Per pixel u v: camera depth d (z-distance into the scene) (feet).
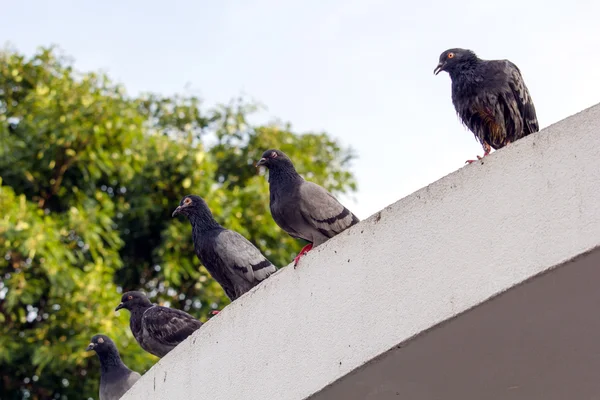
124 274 73.46
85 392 64.90
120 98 74.79
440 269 22.53
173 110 83.41
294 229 36.78
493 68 32.45
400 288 23.18
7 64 75.82
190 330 42.14
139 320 46.37
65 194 70.54
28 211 63.57
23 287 61.62
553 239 20.93
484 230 21.99
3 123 70.59
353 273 24.34
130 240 73.92
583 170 20.77
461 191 22.57
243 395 26.45
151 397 30.07
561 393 25.62
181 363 29.12
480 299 21.66
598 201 20.44
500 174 22.00
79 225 66.23
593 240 20.33
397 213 23.70
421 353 23.54
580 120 20.99
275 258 72.64
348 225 36.01
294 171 36.94
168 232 70.49
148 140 73.61
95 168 70.33
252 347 26.61
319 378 24.43
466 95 32.81
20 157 69.51
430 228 22.94
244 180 79.82
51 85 72.23
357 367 23.61
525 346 23.91
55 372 63.52
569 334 23.58
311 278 25.38
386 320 23.29
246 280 39.19
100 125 70.44
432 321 22.36
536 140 21.59
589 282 21.50
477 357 24.11
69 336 62.85
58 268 62.39
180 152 73.26
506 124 32.68
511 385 25.35
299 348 25.16
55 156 69.67
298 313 25.45
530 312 22.52
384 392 25.21
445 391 25.40
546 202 21.17
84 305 62.85
